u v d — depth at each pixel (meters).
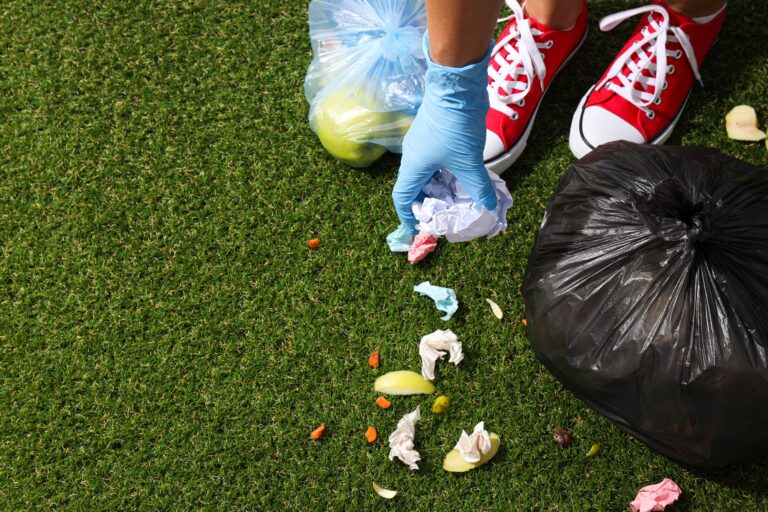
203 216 1.97
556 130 2.02
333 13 2.01
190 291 1.90
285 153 2.02
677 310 1.46
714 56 2.07
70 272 1.93
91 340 1.87
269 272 1.91
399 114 1.88
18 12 2.21
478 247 1.90
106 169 2.03
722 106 2.02
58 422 1.80
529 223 1.92
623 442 1.71
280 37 2.15
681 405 1.47
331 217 1.95
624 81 1.92
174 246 1.94
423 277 1.88
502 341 1.81
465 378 1.78
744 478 1.66
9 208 2.00
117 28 2.18
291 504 1.71
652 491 1.61
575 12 1.92
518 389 1.77
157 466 1.75
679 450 1.57
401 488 1.71
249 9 2.18
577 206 1.65
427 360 1.75
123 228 1.97
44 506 1.74
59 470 1.77
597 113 1.93
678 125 2.01
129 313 1.89
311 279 1.89
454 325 1.83
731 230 1.49
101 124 2.08
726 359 1.41
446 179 1.73
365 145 1.89
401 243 1.88
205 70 2.12
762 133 1.95
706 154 1.69
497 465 1.71
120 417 1.80
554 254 1.65
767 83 2.03
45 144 2.06
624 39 2.12
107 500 1.74
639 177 1.62
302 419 1.77
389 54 1.90
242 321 1.86
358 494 1.71
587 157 1.76
